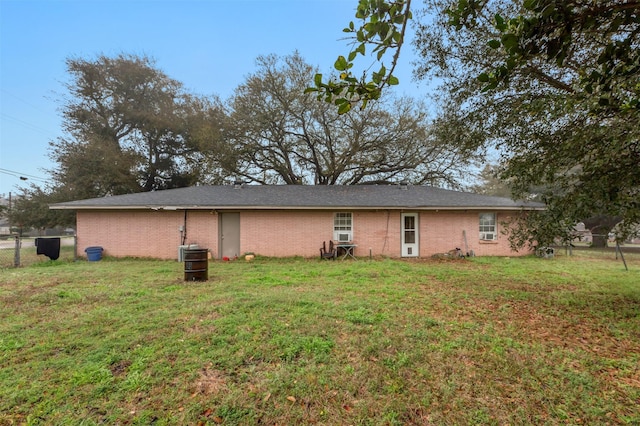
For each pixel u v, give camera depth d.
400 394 2.79
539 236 4.95
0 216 19.78
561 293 6.50
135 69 22.08
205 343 3.74
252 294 6.02
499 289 6.80
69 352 3.55
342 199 13.45
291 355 3.45
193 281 7.45
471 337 4.01
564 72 4.88
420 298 5.93
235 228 12.86
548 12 1.62
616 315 5.01
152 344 3.73
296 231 12.93
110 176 18.80
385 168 21.30
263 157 21.56
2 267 9.89
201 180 21.16
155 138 22.75
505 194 25.28
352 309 5.10
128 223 12.52
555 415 2.54
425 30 6.63
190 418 2.47
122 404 2.63
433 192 14.96
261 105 19.67
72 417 2.47
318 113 19.42
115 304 5.42
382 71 1.83
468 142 6.54
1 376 3.02
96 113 21.81
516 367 3.25
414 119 19.30
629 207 3.64
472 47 6.06
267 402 2.67
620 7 1.72
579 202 4.03
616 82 2.44
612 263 11.15
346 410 2.58
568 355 3.56
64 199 18.19
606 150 3.66
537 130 5.16
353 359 3.40
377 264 10.46
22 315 4.82
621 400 2.73
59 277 8.01
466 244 13.28
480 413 2.54
